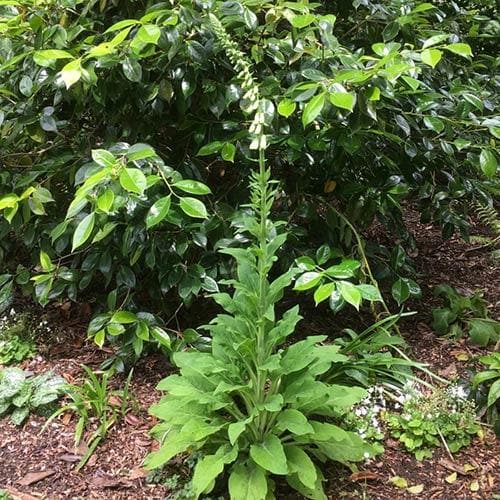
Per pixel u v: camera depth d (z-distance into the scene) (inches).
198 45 108.4
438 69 148.6
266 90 113.3
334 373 116.5
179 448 98.0
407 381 120.9
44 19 121.4
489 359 116.6
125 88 116.1
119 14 128.3
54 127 117.2
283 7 110.6
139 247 117.6
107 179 96.0
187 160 127.7
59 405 121.3
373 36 139.3
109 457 109.2
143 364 132.9
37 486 103.6
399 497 100.5
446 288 152.3
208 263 124.1
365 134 120.5
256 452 93.3
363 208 131.4
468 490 101.5
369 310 149.0
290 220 132.6
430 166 139.9
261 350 94.8
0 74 126.0
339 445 101.6
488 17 179.5
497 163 126.2
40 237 134.0
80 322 148.8
